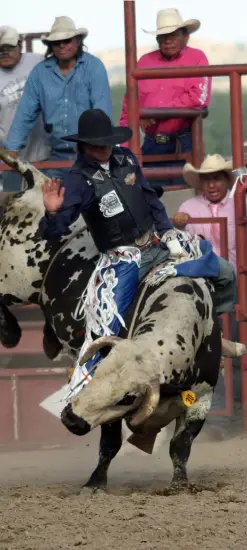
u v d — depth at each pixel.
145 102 21.42
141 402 11.38
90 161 13.16
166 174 21.12
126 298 13.15
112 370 11.27
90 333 13.20
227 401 19.47
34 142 20.84
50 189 12.59
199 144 21.34
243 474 14.97
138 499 12.29
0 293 15.35
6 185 20.95
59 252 14.71
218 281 13.68
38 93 20.02
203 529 10.64
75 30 19.56
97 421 11.26
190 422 13.27
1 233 15.20
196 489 12.95
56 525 10.95
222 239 19.48
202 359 12.94
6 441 19.30
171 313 12.44
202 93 21.06
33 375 19.30
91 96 19.84
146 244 13.41
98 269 13.38
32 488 13.86
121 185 13.20
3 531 10.77
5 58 21.59
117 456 17.78
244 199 19.56
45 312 15.13
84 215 13.45
